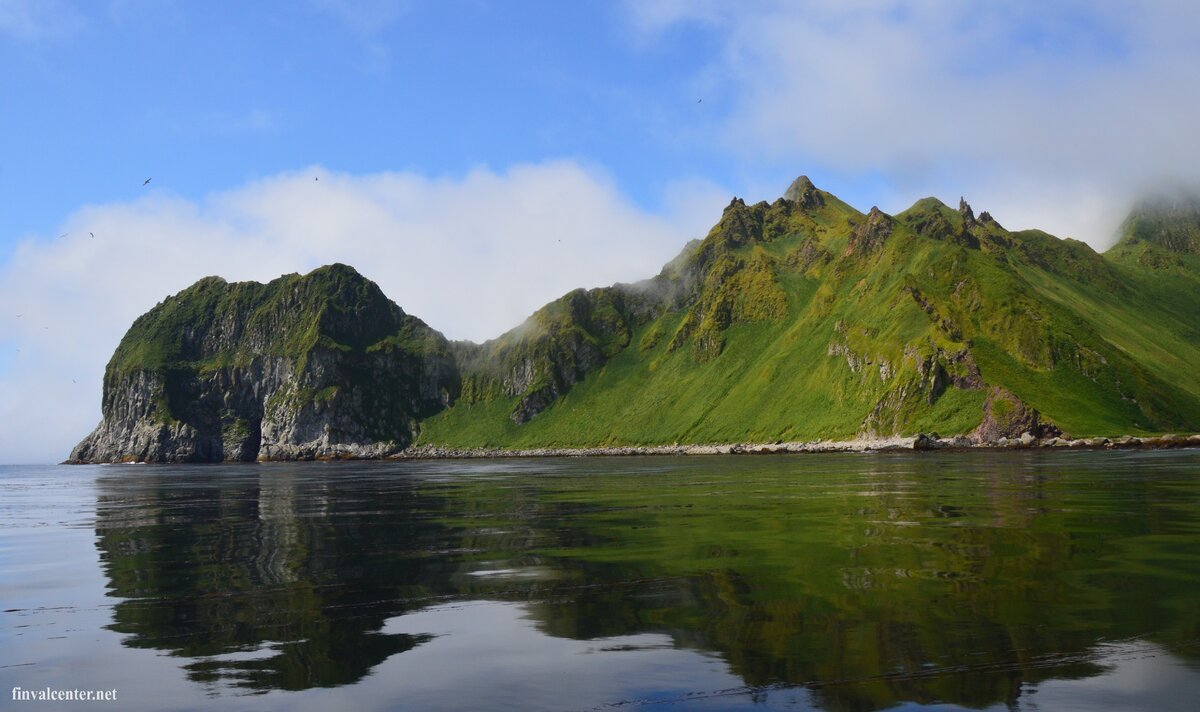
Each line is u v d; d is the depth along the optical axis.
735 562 32.69
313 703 17.41
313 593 29.27
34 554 42.88
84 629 24.48
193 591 30.27
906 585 27.08
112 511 76.94
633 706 16.59
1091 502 55.31
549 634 22.36
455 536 46.00
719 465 179.25
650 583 28.92
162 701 17.77
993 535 38.94
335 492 105.75
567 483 110.44
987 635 20.83
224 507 78.94
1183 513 47.31
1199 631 20.89
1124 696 16.50
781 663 18.98
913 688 17.12
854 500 62.47
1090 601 24.28
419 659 20.36
